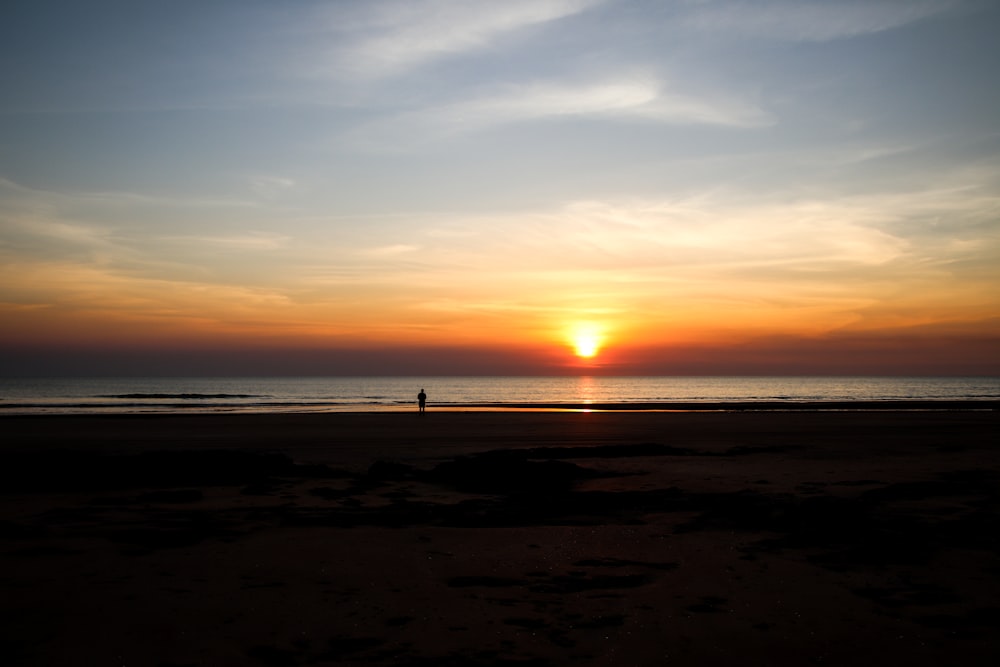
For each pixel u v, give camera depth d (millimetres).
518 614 5395
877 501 10602
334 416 37125
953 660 4523
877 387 148500
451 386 175000
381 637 4867
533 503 10648
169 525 8758
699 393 107750
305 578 6320
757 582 6305
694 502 10703
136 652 4523
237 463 13547
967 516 9352
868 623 5223
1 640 4684
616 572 6637
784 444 21203
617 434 25500
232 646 4660
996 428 28156
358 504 10539
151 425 30000
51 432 26359
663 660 4508
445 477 13305
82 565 6625
